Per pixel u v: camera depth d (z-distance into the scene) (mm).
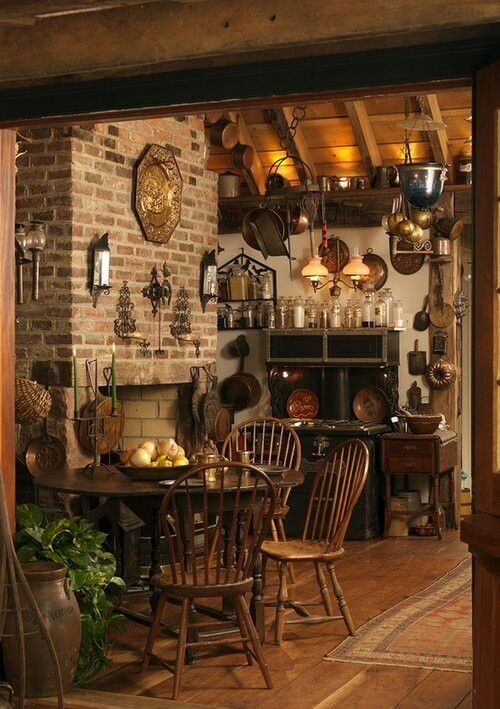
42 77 3945
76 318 6594
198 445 7777
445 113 8398
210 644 4645
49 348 6641
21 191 6707
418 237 7953
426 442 8305
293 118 8711
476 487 3568
